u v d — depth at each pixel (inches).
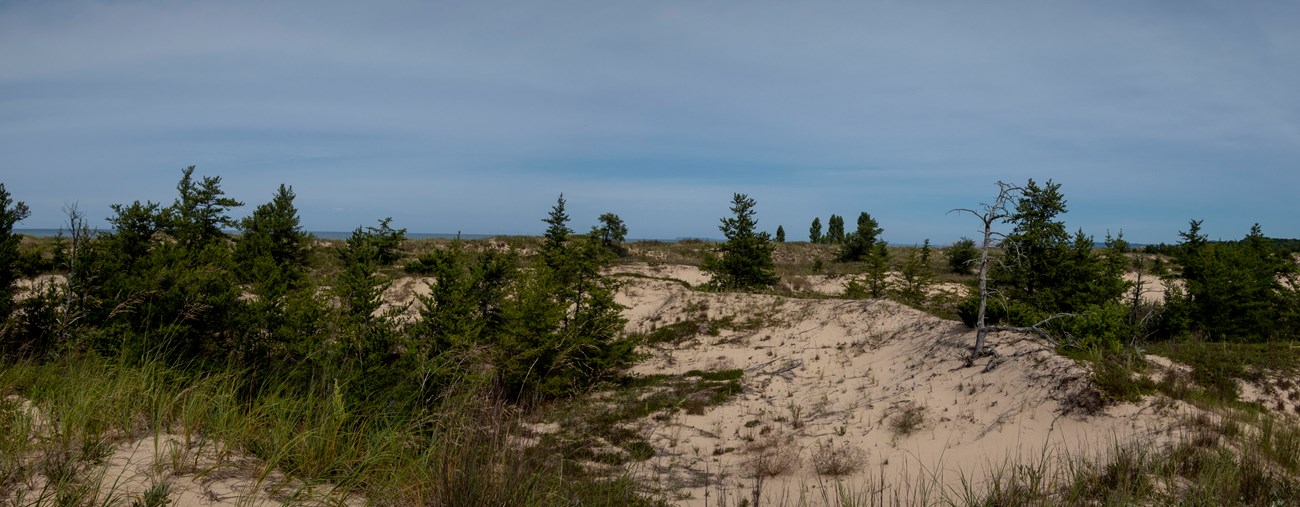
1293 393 468.1
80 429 165.5
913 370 676.7
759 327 981.8
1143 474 273.9
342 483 170.2
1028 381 525.7
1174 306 831.1
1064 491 263.4
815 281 1716.3
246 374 244.8
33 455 151.3
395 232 1501.0
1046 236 802.2
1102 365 510.6
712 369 832.3
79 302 502.0
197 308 469.4
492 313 650.8
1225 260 909.8
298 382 246.4
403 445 189.5
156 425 172.7
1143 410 426.9
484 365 241.1
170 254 588.7
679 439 489.1
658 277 1435.8
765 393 686.5
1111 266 1026.7
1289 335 800.9
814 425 547.2
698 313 1063.6
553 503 174.7
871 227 2281.0
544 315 604.4
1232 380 489.1
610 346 734.5
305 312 538.3
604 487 209.8
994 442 450.9
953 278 1790.1
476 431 189.0
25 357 275.7
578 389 558.6
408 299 1078.4
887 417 540.1
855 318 928.3
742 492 363.9
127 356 248.1
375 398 247.3
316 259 1424.7
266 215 1274.6
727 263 1417.3
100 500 134.2
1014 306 686.5
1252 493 236.2
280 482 161.6
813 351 847.1
